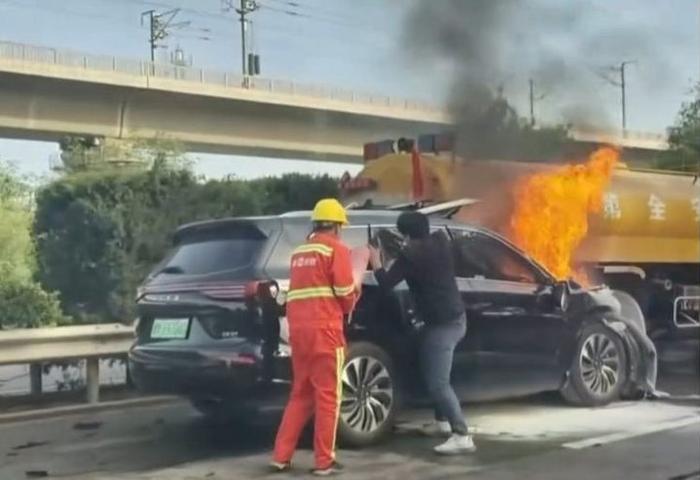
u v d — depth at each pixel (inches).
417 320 322.0
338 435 304.0
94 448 321.7
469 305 338.3
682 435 331.3
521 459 294.8
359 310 310.8
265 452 312.2
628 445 314.8
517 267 360.5
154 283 319.3
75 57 1414.9
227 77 1596.9
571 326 374.6
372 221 334.3
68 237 641.0
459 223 350.0
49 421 371.9
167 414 386.0
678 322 545.6
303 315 277.6
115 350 394.9
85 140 1144.8
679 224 543.8
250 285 294.8
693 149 845.8
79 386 442.6
